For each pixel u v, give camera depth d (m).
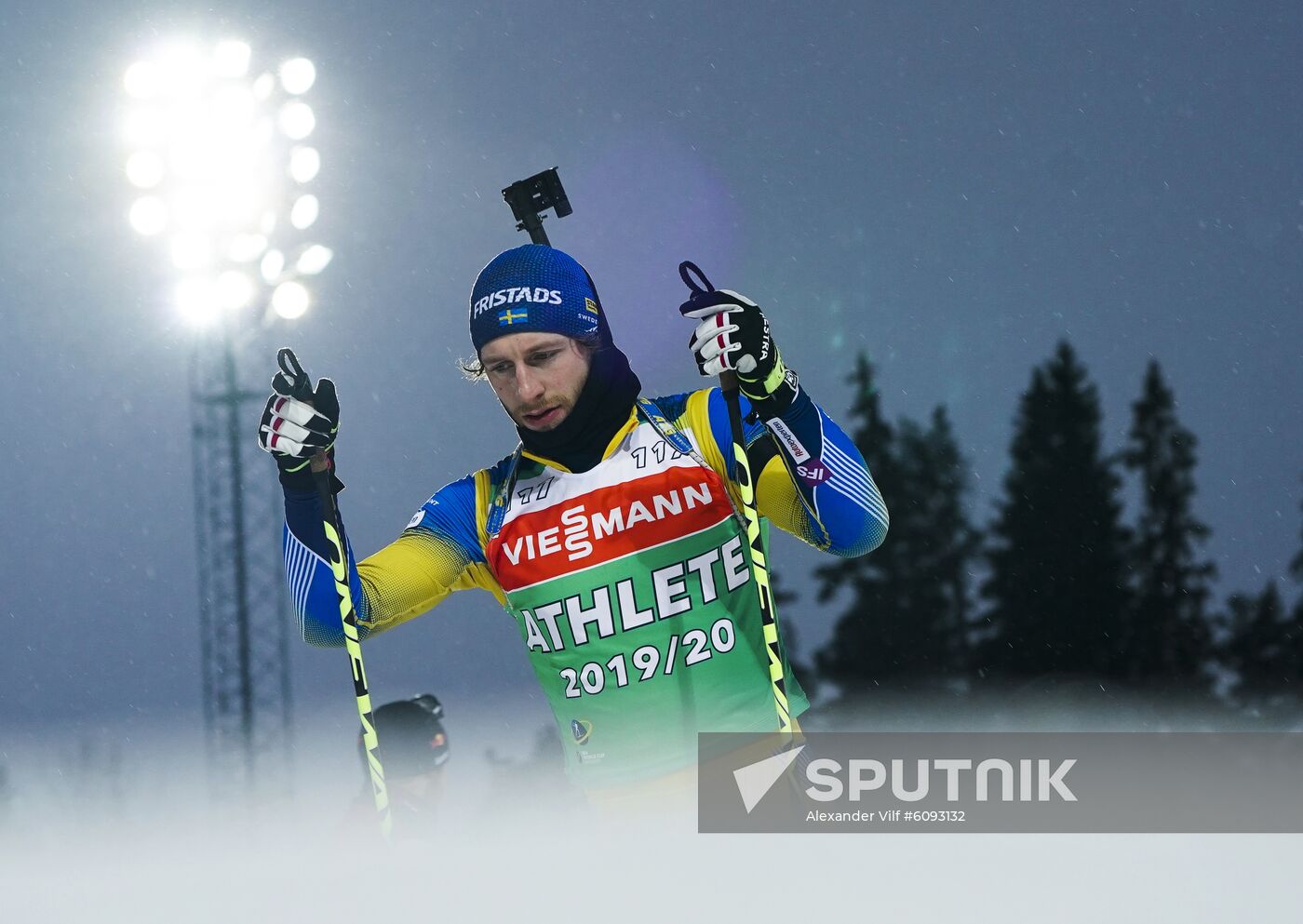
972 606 133.88
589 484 11.80
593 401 11.76
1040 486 135.75
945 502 137.25
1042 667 130.00
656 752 11.50
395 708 16.95
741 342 11.02
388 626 12.80
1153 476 135.38
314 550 12.18
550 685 11.99
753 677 11.67
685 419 11.97
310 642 12.64
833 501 11.55
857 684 131.62
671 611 11.52
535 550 11.81
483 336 11.77
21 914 11.55
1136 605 128.88
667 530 11.59
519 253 11.91
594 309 11.93
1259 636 120.25
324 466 12.15
